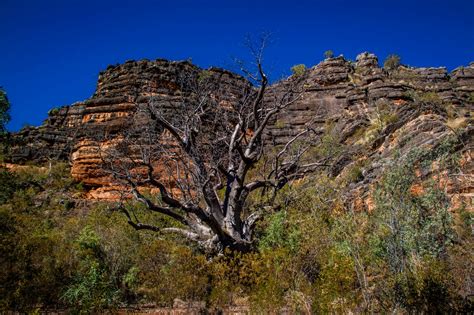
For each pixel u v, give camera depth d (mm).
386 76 48062
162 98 38156
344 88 47781
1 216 13961
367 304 9797
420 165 16469
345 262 10266
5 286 11414
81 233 16531
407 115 29219
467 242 13289
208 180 19359
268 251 12367
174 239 19531
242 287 12844
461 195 17344
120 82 45344
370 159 26281
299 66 29891
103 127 41625
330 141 31172
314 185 20141
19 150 48875
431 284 9453
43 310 12359
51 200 36094
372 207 17391
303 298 10352
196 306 12539
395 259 10711
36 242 13297
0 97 15555
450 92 43562
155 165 35219
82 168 40688
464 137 20234
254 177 29078
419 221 13070
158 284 13461
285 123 45156
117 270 15234
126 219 22906
